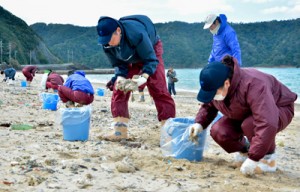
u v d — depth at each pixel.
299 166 5.17
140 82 5.39
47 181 3.72
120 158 4.80
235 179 4.14
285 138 7.94
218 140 4.61
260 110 3.97
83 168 4.22
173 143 5.00
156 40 5.85
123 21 5.45
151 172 4.27
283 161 5.48
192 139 4.76
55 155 4.74
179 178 4.08
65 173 4.01
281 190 3.85
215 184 3.92
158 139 6.25
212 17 7.05
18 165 4.20
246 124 4.23
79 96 8.27
